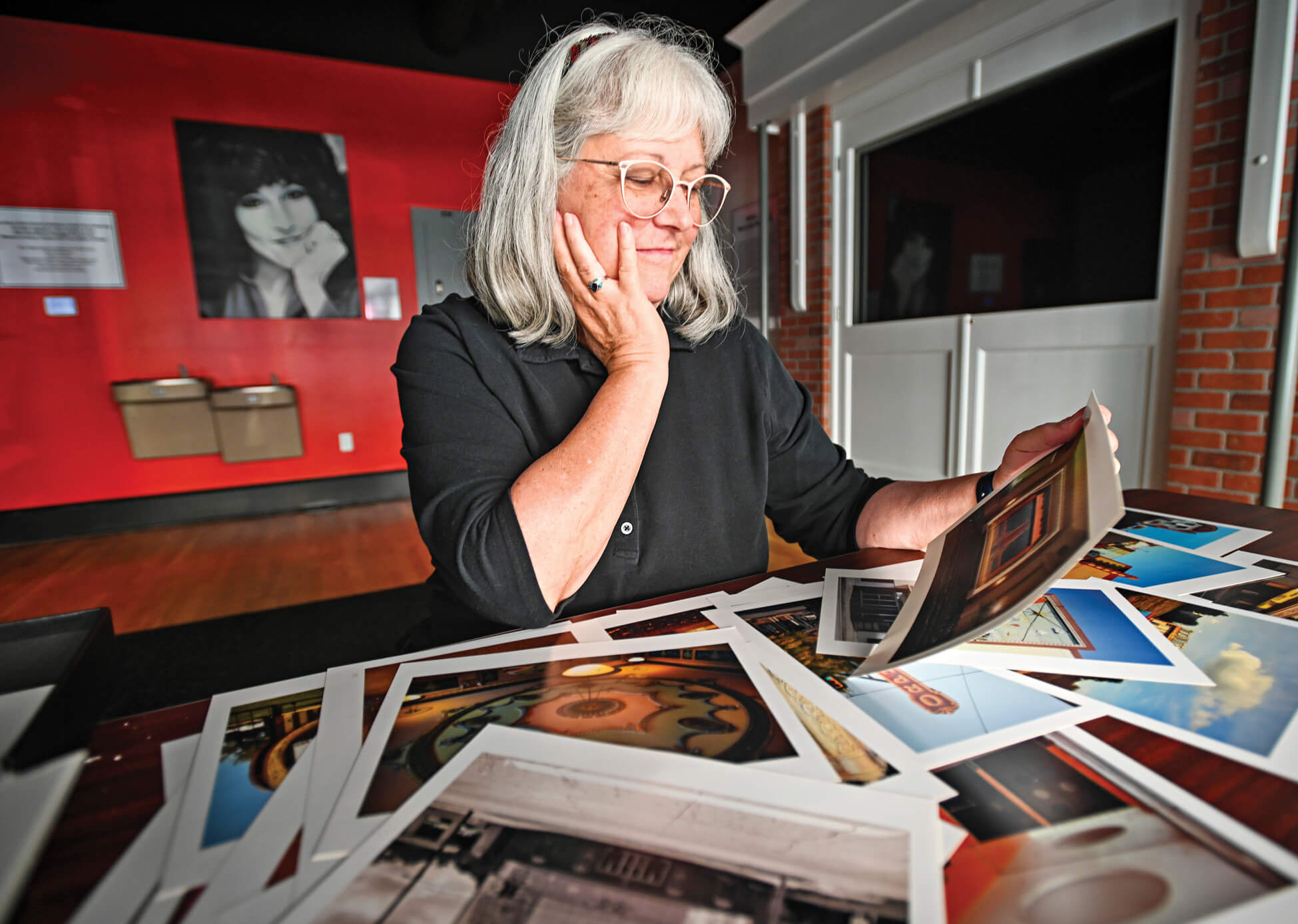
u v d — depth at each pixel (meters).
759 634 0.54
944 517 0.75
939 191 3.00
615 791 0.33
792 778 0.34
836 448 0.96
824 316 3.67
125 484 3.81
